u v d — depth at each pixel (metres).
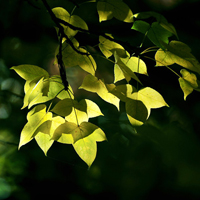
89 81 2.25
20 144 2.23
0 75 4.47
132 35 3.85
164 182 3.56
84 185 4.10
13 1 4.01
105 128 3.78
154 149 3.51
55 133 2.20
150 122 3.89
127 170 3.65
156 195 3.60
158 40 2.22
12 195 4.30
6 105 4.29
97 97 4.09
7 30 4.09
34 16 4.07
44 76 2.22
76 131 2.20
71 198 4.15
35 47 4.32
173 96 3.96
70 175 4.18
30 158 4.19
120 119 3.95
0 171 4.30
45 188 4.23
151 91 2.21
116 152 3.69
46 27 4.12
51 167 4.20
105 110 4.00
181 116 3.99
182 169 3.50
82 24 2.32
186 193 3.54
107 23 3.83
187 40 4.02
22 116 4.26
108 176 3.77
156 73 3.77
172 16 3.99
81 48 2.31
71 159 3.89
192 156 3.47
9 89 4.51
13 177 4.30
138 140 3.60
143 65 2.30
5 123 4.19
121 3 2.27
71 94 2.26
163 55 2.26
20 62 4.44
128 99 2.20
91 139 2.22
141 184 3.62
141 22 2.23
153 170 3.55
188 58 2.24
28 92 2.21
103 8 2.28
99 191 3.95
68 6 3.90
